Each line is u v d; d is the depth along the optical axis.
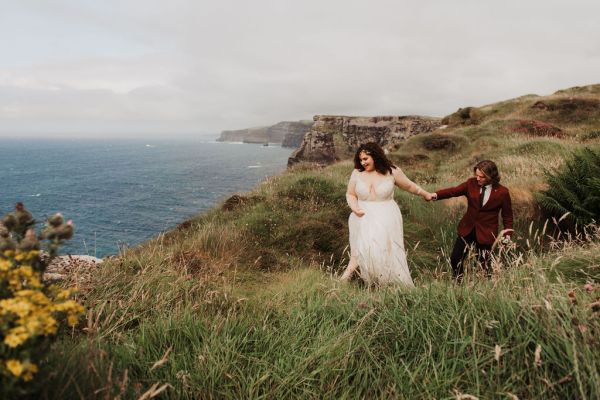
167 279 4.22
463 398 2.22
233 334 3.10
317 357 2.70
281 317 3.55
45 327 1.51
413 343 2.80
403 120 115.81
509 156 13.44
